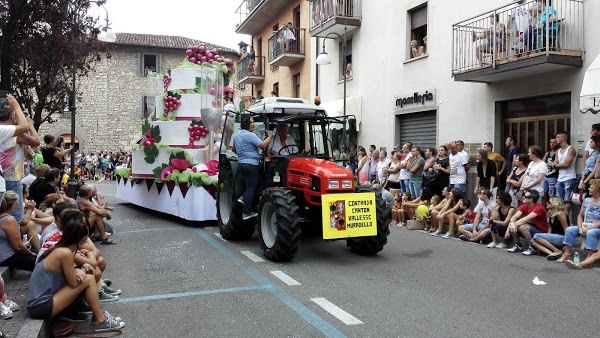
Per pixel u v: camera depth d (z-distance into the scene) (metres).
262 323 4.96
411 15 15.80
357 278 6.71
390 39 16.55
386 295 5.90
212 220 11.93
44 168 8.80
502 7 11.23
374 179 14.68
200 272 7.08
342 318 5.07
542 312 5.28
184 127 12.54
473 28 12.34
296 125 8.74
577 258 7.54
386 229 7.95
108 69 36.31
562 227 8.36
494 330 4.73
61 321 4.82
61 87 12.25
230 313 5.28
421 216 11.15
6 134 5.73
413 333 4.65
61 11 10.34
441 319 5.04
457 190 10.34
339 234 7.51
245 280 6.62
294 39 22.88
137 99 36.88
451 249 8.86
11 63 10.11
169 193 12.37
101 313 4.83
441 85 14.17
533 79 11.30
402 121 16.39
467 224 9.93
